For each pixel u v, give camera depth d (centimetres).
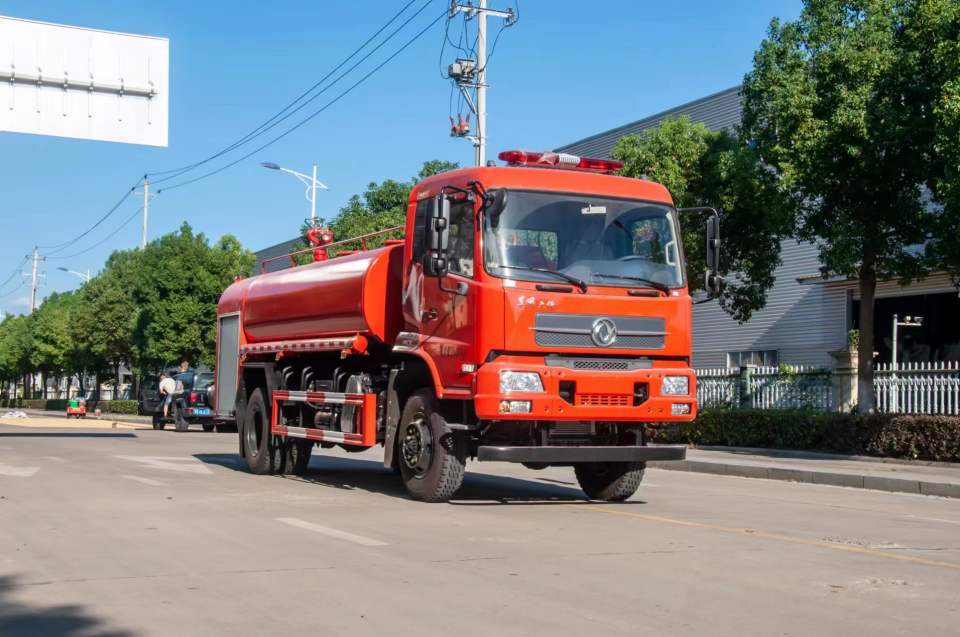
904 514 1161
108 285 5841
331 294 1327
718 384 2541
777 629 554
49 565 726
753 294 2402
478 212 1049
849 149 1867
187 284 4747
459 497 1209
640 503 1198
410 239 1183
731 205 2188
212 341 4781
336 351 1345
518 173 1073
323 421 1355
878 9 1941
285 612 586
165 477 1401
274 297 1520
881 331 2817
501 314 1021
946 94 1680
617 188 1112
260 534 869
